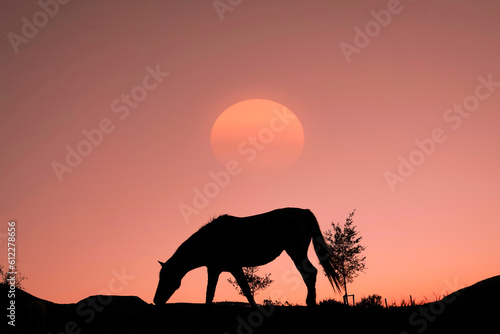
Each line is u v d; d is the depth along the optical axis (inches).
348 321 384.8
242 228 516.1
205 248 510.6
